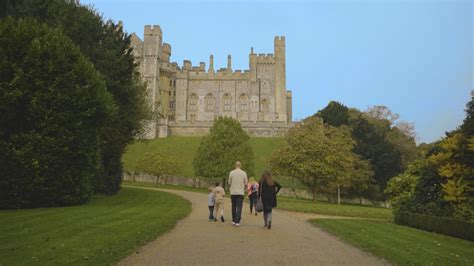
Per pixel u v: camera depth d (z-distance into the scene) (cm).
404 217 2142
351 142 5706
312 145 4519
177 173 7019
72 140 2133
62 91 2084
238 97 13250
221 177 5981
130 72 3309
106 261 912
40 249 995
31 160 1988
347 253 1114
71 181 2166
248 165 6134
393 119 9100
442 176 2081
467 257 1155
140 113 3656
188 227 1545
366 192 6091
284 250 1112
